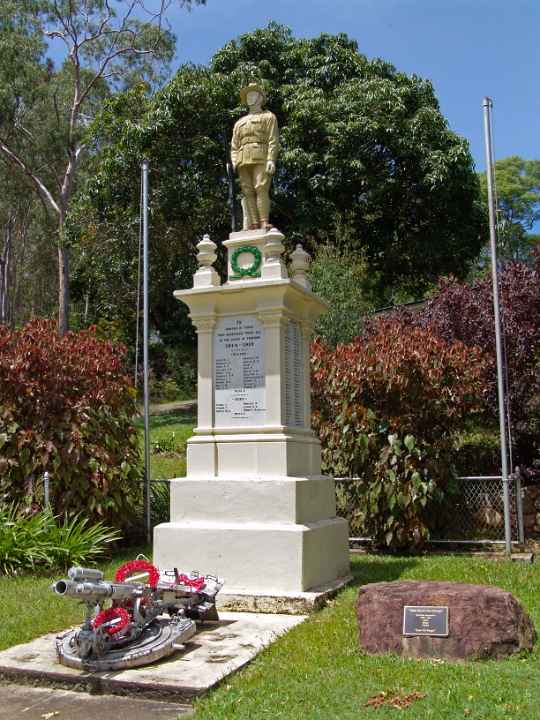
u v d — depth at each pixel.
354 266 19.11
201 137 21.47
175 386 31.28
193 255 22.81
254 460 7.57
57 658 5.47
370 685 4.60
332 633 5.80
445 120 22.59
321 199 21.20
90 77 33.50
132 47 33.00
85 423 9.63
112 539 9.40
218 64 23.28
